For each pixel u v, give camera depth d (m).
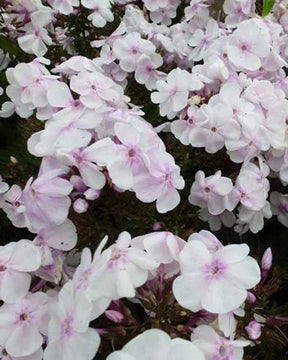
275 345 0.28
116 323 0.23
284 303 0.34
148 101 0.41
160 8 0.50
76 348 0.21
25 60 0.45
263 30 0.38
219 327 0.22
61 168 0.27
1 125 0.42
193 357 0.19
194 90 0.34
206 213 0.33
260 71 0.38
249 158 0.32
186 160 0.34
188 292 0.22
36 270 0.26
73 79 0.31
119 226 0.29
